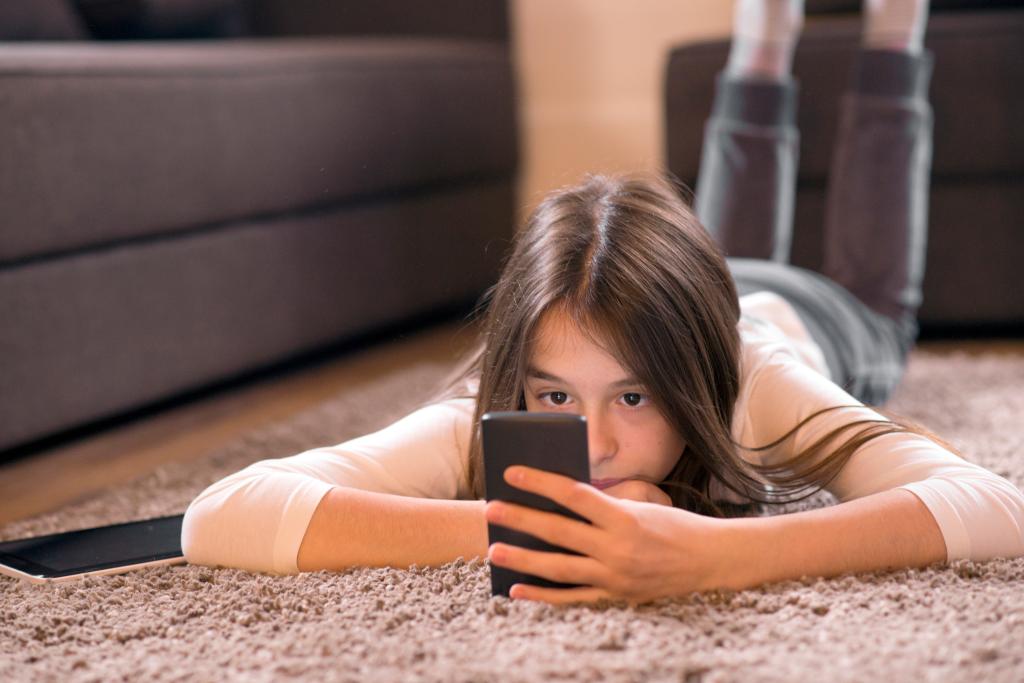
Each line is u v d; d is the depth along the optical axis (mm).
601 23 2721
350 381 1866
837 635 707
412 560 852
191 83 1600
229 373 1728
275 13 2586
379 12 2578
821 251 1984
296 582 834
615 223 912
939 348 1958
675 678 648
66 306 1439
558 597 764
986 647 677
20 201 1354
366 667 684
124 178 1499
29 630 796
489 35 2582
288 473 897
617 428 870
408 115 2092
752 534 791
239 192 1694
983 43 1898
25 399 1389
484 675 658
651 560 752
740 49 1655
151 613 820
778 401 999
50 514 1185
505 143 2514
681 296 888
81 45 1740
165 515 1124
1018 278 1976
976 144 1929
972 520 832
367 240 2023
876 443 918
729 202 1670
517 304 885
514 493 743
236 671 698
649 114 2721
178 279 1615
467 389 1067
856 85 1650
